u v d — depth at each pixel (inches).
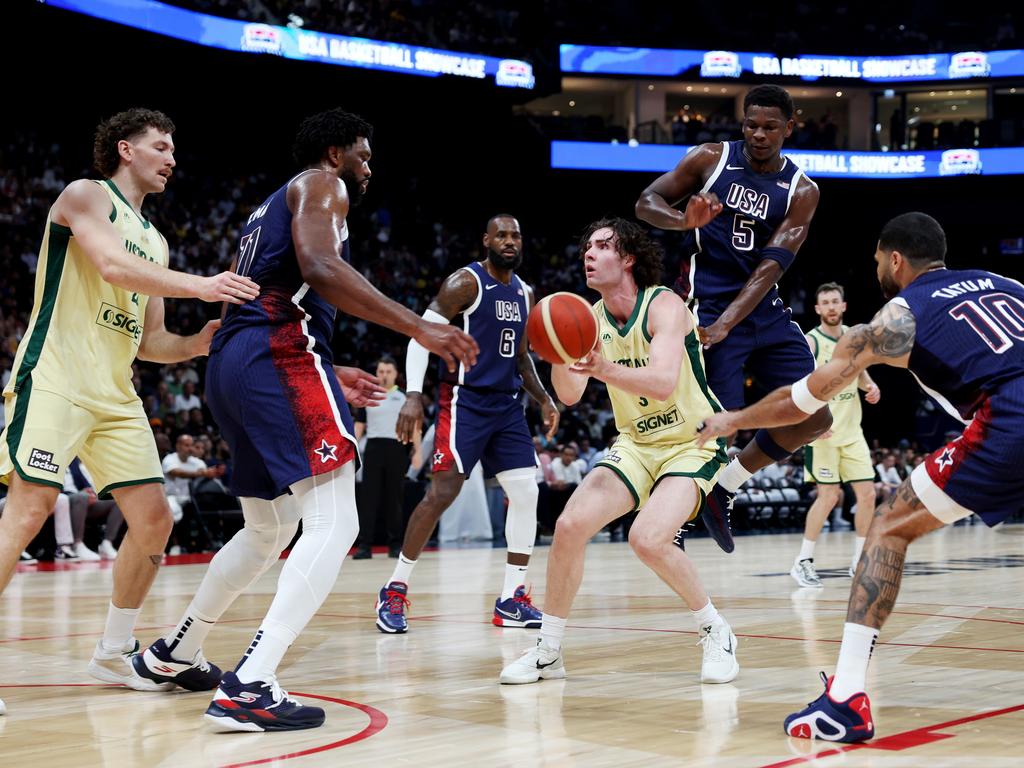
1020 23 977.5
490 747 99.1
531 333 122.2
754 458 172.9
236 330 116.2
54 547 409.4
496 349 208.2
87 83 668.7
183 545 434.6
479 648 167.6
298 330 115.6
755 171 175.0
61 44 596.7
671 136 913.5
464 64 759.1
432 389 723.4
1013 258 954.1
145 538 136.4
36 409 128.3
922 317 105.8
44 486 128.0
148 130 138.4
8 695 130.6
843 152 888.9
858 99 973.2
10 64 629.0
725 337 173.2
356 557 387.5
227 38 639.8
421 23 775.1
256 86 696.4
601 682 135.2
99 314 133.9
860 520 289.1
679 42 916.0
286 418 112.6
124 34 589.0
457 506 502.6
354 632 189.5
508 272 213.9
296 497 114.9
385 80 725.3
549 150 850.8
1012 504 103.1
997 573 295.4
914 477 106.3
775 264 169.0
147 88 683.4
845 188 898.7
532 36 858.8
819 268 986.7
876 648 160.7
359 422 422.9
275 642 108.8
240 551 126.3
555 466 549.0
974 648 160.9
